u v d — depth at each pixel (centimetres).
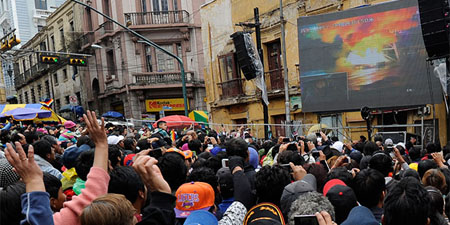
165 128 1109
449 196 279
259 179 291
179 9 2423
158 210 218
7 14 3644
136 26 2369
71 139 872
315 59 1216
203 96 2445
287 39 1592
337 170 348
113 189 247
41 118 1659
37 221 185
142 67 2414
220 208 343
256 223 246
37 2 3706
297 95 1566
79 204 218
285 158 405
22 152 198
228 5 1856
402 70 1079
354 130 1356
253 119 1772
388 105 1102
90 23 2719
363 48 1137
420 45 1055
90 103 2805
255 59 1237
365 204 284
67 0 2914
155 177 230
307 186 282
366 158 455
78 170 327
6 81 3925
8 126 1278
